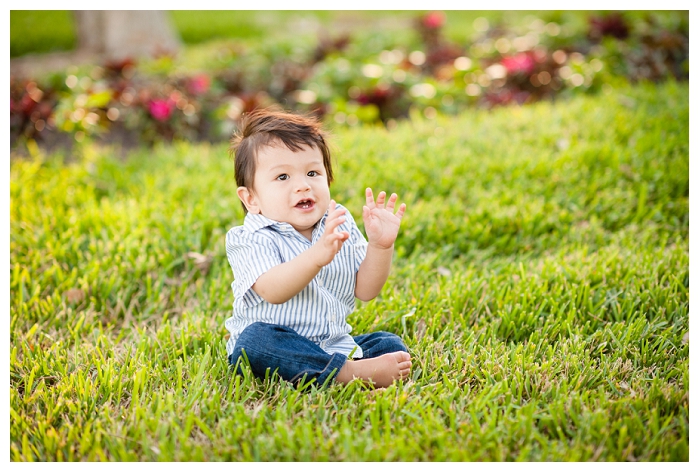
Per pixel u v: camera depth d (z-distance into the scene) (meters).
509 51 6.50
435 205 3.60
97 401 2.12
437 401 2.02
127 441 1.91
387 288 2.84
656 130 4.38
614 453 1.85
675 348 2.40
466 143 4.54
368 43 7.43
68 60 8.78
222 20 11.05
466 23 9.59
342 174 4.02
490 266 3.06
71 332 2.57
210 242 3.26
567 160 4.07
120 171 4.42
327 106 5.51
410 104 5.75
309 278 2.00
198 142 5.42
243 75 6.23
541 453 1.85
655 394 2.06
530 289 2.73
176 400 2.06
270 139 2.12
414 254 3.13
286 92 6.06
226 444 1.87
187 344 2.44
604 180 3.79
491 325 2.50
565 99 5.71
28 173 4.18
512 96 5.62
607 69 5.93
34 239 3.26
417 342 2.44
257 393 2.13
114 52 8.98
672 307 2.64
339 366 2.12
